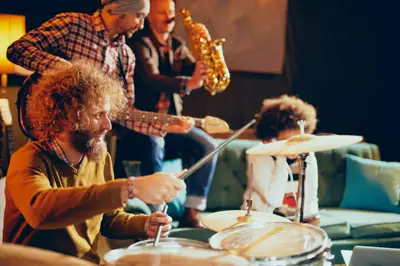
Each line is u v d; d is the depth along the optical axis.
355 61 5.36
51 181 1.94
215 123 3.55
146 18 3.93
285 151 2.61
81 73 1.97
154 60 3.79
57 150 1.98
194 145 3.74
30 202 1.76
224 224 2.28
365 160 4.25
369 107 5.37
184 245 1.65
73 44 3.20
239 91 5.15
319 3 5.27
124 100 2.29
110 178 2.27
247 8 5.11
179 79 3.73
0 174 4.11
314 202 3.48
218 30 5.06
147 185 1.71
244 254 1.52
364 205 4.16
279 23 5.20
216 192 4.05
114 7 3.17
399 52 5.38
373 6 5.34
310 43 5.29
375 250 2.03
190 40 3.91
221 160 4.08
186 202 3.69
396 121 5.37
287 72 5.26
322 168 4.28
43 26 3.17
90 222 2.10
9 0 4.56
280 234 1.84
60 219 1.73
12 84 4.60
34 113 2.03
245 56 5.14
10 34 4.12
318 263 1.99
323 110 5.34
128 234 2.22
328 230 3.72
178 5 4.96
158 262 1.45
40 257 1.21
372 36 5.36
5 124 4.14
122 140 3.77
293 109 3.34
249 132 4.73
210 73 3.81
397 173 4.16
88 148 1.99
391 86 5.39
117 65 3.33
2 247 1.21
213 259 1.48
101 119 1.98
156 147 3.71
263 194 3.30
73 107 1.93
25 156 1.92
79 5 4.70
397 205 4.09
